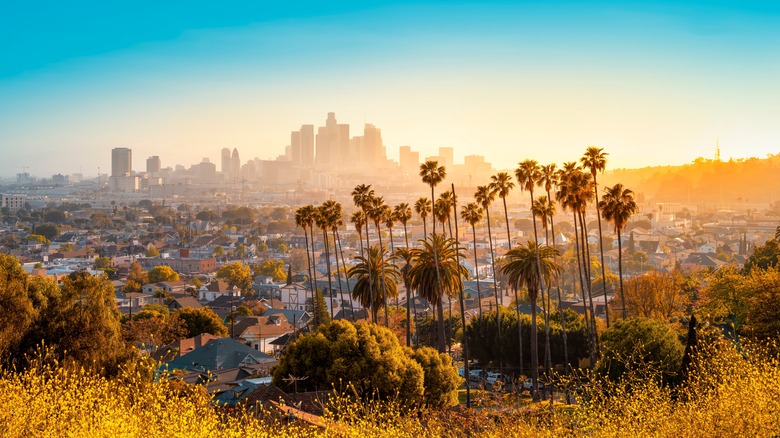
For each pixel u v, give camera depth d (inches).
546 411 984.3
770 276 2276.1
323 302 4598.9
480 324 3211.1
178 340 3887.8
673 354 1914.4
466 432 1064.8
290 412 1423.5
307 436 1054.4
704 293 3452.3
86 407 912.3
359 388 1978.3
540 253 2760.8
